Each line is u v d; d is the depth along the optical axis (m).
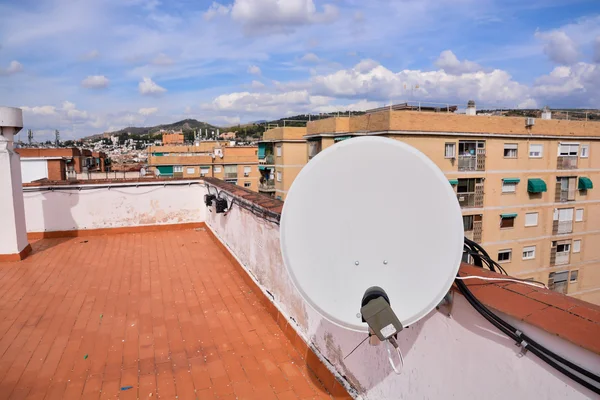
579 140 30.14
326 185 1.97
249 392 3.19
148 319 4.54
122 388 3.25
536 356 1.53
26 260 6.76
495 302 1.70
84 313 4.69
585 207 31.39
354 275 1.96
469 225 27.92
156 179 9.29
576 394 1.39
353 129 29.53
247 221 5.57
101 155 57.47
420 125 25.64
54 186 8.30
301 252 2.00
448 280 1.79
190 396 3.15
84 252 7.32
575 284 32.28
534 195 29.47
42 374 3.43
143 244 7.93
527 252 30.12
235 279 5.86
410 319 1.87
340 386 2.99
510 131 27.84
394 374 2.42
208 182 8.66
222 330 4.25
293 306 3.98
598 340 1.30
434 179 1.82
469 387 1.87
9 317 4.55
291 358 3.69
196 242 8.12
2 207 6.57
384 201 1.92
